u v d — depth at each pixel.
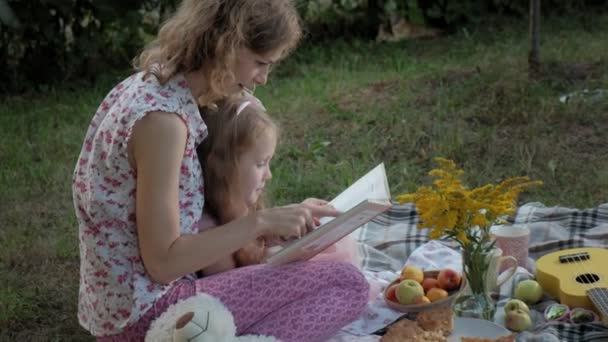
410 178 4.55
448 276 3.04
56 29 6.48
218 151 2.72
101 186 2.54
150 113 2.45
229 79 2.54
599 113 5.07
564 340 2.76
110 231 2.56
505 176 4.50
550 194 4.29
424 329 2.81
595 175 4.44
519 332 2.84
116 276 2.56
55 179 4.81
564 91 5.49
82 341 3.31
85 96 6.29
